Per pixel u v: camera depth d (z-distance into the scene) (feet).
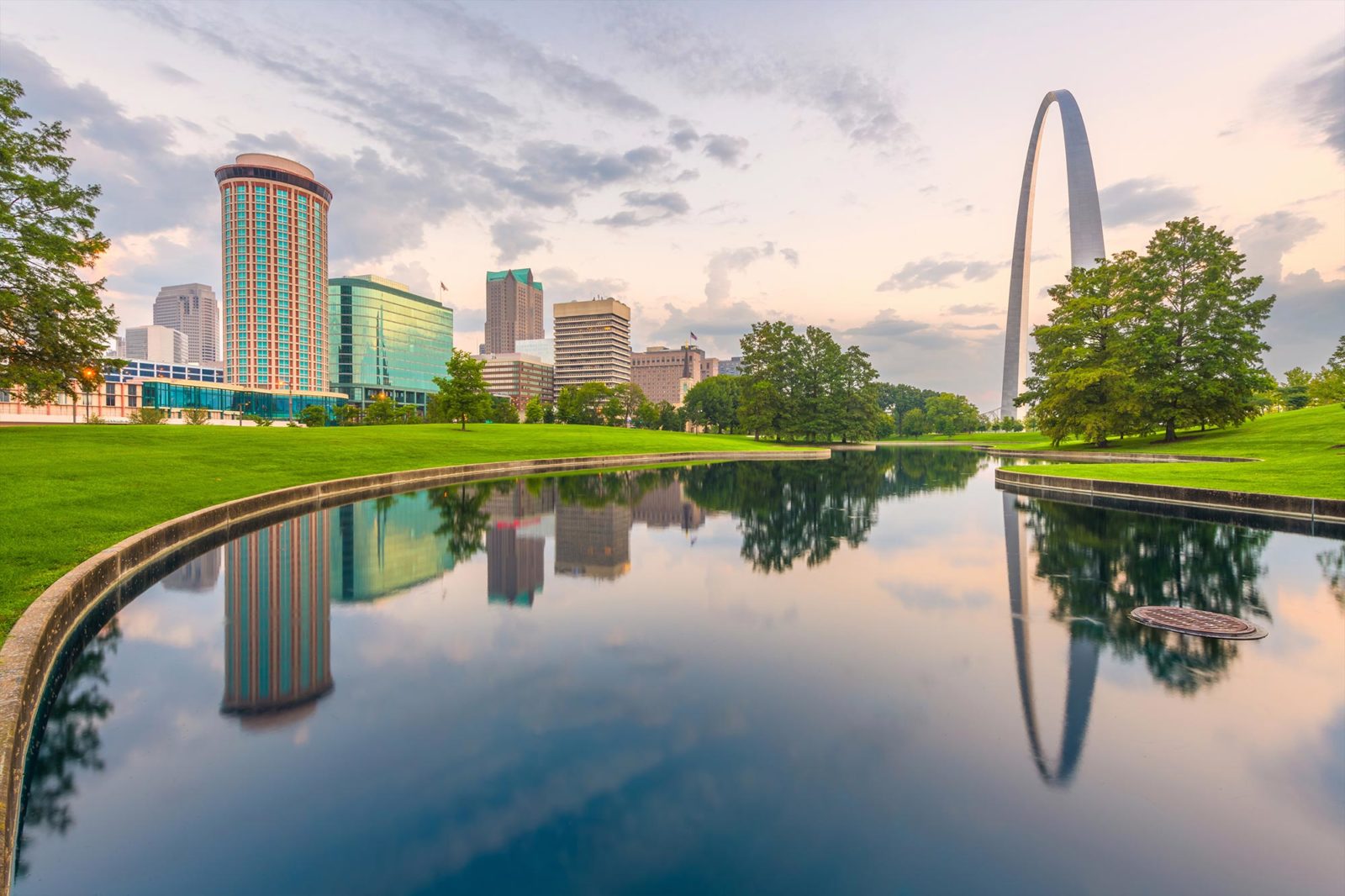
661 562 35.27
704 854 10.89
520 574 32.07
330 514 52.08
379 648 21.31
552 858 10.80
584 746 14.66
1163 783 13.02
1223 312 134.31
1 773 11.72
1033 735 15.05
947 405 441.27
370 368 542.16
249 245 505.66
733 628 23.45
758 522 50.47
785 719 15.97
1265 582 29.68
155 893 10.14
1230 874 10.32
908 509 59.00
